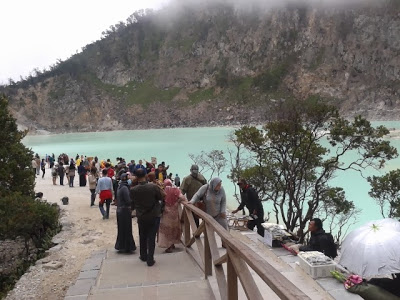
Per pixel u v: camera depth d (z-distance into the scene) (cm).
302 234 1429
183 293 532
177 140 8050
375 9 14850
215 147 5944
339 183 2762
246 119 14525
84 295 552
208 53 18450
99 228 1267
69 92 17900
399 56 13538
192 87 17838
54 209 1404
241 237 912
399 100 12800
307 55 15675
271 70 16362
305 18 16750
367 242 403
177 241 783
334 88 14362
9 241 1533
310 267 565
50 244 1125
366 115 12838
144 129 16100
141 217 684
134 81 19150
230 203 2272
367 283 408
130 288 568
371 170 3133
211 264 576
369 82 13888
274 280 257
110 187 1414
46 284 755
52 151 6900
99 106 17700
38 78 19062
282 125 1532
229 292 390
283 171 1641
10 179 1431
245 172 1656
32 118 17050
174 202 781
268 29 17338
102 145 7881
